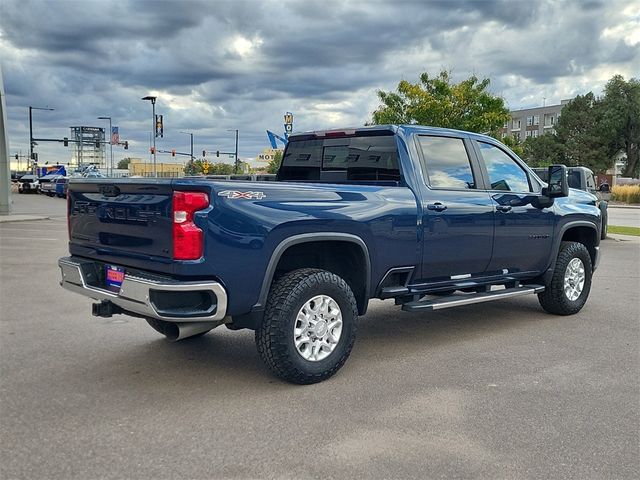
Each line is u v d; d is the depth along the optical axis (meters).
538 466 3.42
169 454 3.51
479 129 20.44
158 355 5.50
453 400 4.42
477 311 7.62
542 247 6.80
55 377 4.86
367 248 5.11
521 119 113.00
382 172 5.73
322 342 4.79
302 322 4.67
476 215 5.94
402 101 21.36
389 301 8.30
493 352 5.71
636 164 70.06
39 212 27.22
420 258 5.54
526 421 4.05
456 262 5.88
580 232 7.84
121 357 5.43
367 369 5.16
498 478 3.28
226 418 4.05
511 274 6.61
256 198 4.44
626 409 4.28
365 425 3.96
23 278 9.61
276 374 4.67
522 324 6.89
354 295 5.32
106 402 4.32
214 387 4.66
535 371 5.13
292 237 4.61
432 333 6.45
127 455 3.49
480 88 20.80
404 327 6.73
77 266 4.96
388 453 3.55
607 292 8.95
